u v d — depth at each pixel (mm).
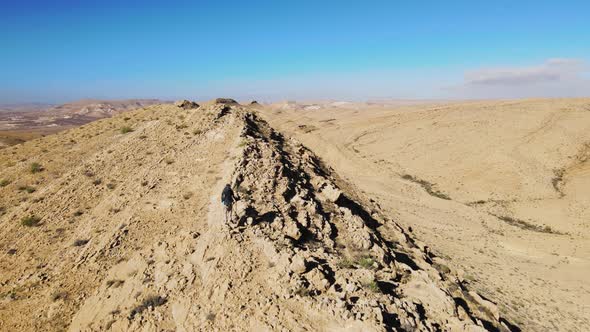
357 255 17656
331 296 13086
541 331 21922
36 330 14984
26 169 30719
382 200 52094
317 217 19656
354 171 79938
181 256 16469
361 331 11367
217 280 14383
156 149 30656
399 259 21438
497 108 112875
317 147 95188
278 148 30812
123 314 14203
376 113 148500
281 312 12438
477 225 50312
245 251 15492
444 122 107375
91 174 27812
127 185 25250
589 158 75312
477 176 73062
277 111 150875
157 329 13117
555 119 96062
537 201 61094
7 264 19406
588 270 37375
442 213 53219
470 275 28703
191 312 13406
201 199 21406
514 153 79625
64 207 23922
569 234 49531
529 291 29578
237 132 30906
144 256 17328
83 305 15750
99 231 20609
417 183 73312
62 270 18094
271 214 18141
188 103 45969
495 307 19422
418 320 12891
